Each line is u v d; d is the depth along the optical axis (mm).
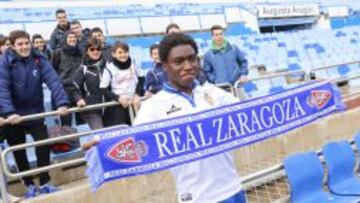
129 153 2850
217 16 15539
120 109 5086
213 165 2535
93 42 5023
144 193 4691
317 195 4293
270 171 4312
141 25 13844
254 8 16594
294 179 4180
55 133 5082
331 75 11883
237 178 2650
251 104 3371
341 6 18953
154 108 2547
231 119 3139
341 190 4449
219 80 6168
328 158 4594
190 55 2410
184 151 2918
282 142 5965
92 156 2803
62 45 5719
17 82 4426
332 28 17109
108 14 14789
